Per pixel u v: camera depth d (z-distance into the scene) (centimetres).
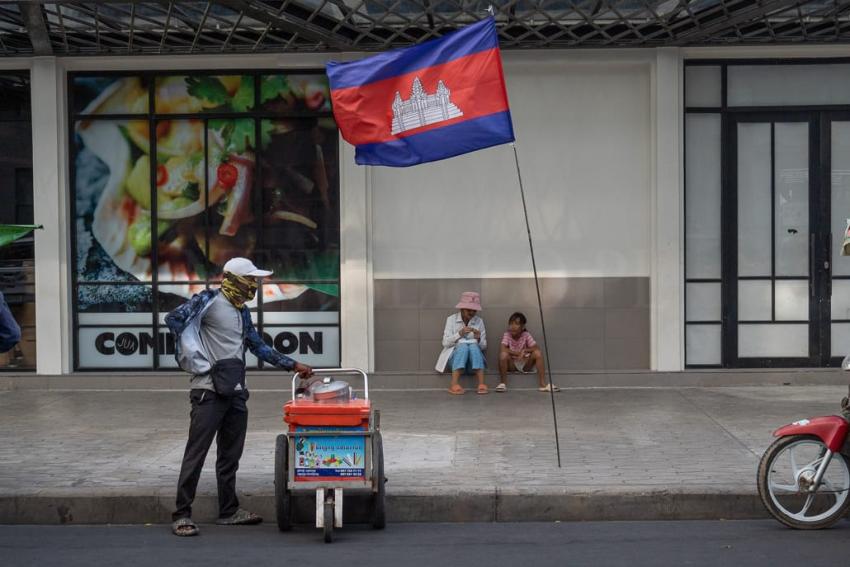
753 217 1243
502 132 862
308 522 774
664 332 1227
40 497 772
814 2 1107
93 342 1273
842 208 1244
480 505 771
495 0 1102
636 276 1245
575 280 1248
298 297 1262
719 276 1248
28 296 1262
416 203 1247
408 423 1038
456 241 1248
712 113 1241
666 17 1133
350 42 1197
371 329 1246
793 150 1243
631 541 701
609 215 1244
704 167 1243
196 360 719
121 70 1255
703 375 1227
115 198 1266
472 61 862
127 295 1269
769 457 725
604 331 1247
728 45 1209
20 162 1263
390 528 751
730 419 1036
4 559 664
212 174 1261
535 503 770
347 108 892
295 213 1261
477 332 1209
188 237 1266
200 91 1259
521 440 952
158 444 952
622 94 1241
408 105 881
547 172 1245
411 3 1130
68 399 1189
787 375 1228
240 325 740
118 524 773
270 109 1257
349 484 708
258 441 965
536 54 1228
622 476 814
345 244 1239
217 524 766
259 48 1205
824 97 1239
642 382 1231
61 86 1245
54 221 1245
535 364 1236
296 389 815
